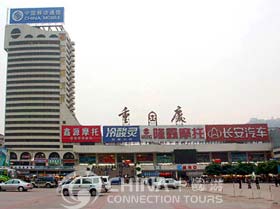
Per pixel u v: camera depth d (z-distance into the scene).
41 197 31.05
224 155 120.06
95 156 122.50
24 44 148.50
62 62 147.88
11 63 147.75
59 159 126.38
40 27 154.00
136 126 115.00
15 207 21.53
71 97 160.38
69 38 157.25
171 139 113.56
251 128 114.00
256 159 119.25
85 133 115.06
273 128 116.88
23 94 145.00
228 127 114.06
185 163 114.38
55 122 142.75
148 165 115.50
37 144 139.75
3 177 54.41
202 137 113.44
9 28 150.50
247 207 21.33
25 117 142.88
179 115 120.12
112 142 115.19
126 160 115.44
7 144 140.88
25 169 118.50
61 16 152.50
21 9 152.00
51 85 145.62
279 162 81.69
